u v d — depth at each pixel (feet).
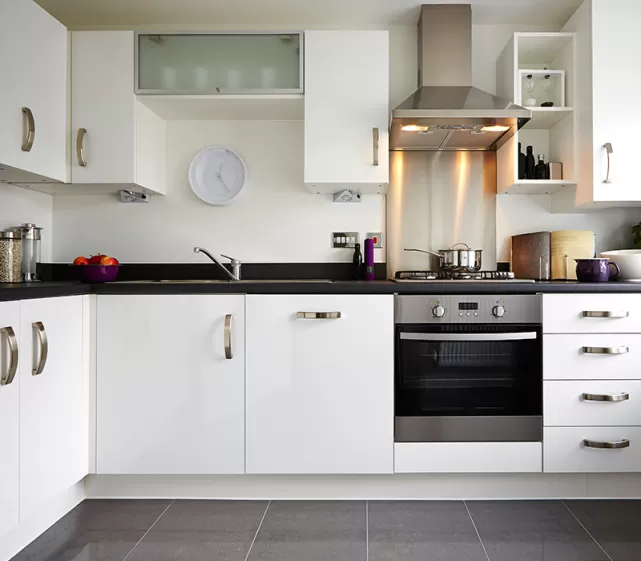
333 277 9.25
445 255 8.57
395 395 6.97
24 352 5.58
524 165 8.88
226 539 6.06
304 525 6.40
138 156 8.14
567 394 6.93
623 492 7.18
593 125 7.95
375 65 8.05
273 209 9.30
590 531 6.22
